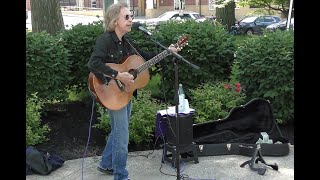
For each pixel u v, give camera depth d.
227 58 6.12
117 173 3.86
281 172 4.35
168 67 5.96
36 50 5.51
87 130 5.52
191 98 5.97
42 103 5.54
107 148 4.27
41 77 5.62
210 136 5.00
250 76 5.76
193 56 5.98
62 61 5.79
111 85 3.74
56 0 8.66
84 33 6.12
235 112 5.05
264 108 5.06
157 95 6.38
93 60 3.61
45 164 4.38
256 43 5.66
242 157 4.77
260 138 4.97
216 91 5.77
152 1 38.19
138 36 5.97
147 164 4.63
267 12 16.84
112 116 3.82
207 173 4.35
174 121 4.45
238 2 16.03
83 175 4.36
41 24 8.59
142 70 3.85
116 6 3.72
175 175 4.33
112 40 3.73
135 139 5.07
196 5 37.16
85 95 6.29
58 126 5.63
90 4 41.44
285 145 4.77
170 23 6.37
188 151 4.57
